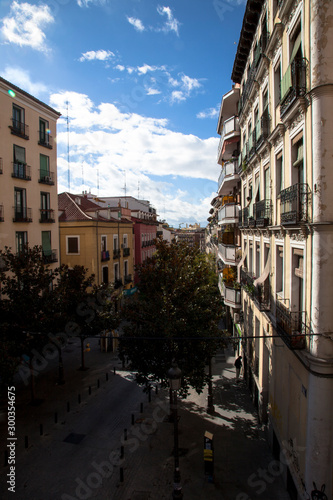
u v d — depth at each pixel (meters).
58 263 24.48
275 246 10.75
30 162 21.72
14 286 14.82
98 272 29.03
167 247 13.38
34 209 22.11
